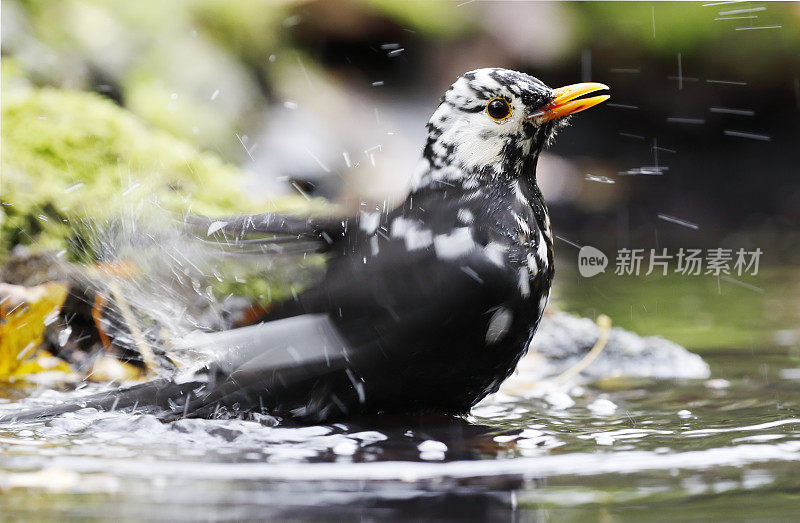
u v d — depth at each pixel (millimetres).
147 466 4965
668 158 21500
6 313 8250
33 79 12820
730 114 21844
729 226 19328
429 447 5516
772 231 18734
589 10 20719
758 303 12117
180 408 6215
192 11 15586
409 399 6445
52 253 8688
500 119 6734
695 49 21484
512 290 6332
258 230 6746
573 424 6301
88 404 6207
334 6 17562
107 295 8180
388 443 5613
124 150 9711
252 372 6281
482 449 5469
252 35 16328
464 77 6828
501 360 6480
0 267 8648
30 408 6707
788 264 15477
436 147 6805
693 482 4727
